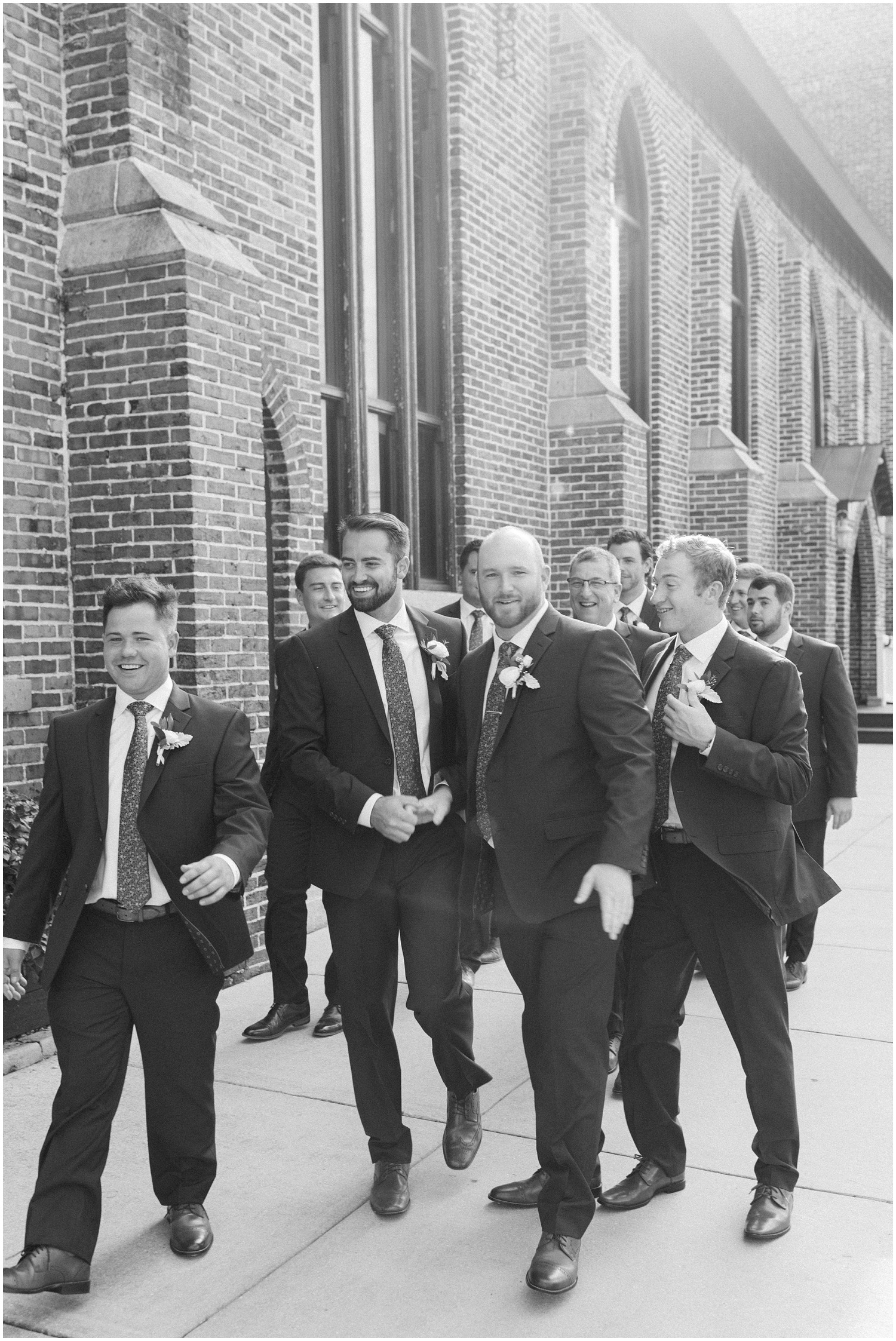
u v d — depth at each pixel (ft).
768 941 10.86
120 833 10.06
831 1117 13.52
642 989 11.34
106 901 10.07
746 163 49.14
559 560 33.78
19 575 17.44
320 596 16.40
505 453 31.37
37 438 17.69
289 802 16.21
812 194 59.77
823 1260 10.36
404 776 11.60
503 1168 12.26
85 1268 9.65
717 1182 11.89
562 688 10.48
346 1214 11.30
